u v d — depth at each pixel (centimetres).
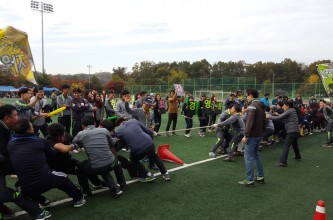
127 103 753
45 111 694
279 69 7375
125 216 410
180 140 1032
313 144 1002
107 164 466
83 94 915
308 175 627
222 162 722
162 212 426
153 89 3909
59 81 5831
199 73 7519
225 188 534
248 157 546
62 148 436
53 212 421
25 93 592
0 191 371
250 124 530
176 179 582
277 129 989
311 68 6975
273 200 480
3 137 411
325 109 962
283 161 695
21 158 378
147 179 555
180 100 1720
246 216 418
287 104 701
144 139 532
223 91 3108
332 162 744
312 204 467
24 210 412
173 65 7831
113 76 7050
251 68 7556
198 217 411
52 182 401
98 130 477
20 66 553
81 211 425
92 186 538
